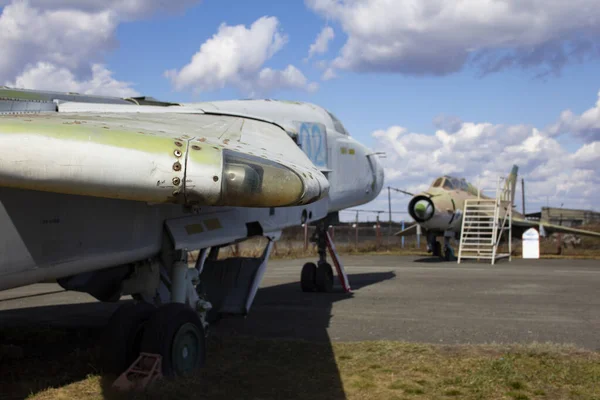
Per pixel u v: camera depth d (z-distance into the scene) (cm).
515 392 497
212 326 827
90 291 703
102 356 529
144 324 542
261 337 746
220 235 683
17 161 351
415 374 554
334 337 748
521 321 862
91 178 355
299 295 1191
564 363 587
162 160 361
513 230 2880
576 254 2920
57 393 496
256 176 371
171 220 626
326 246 1282
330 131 1098
